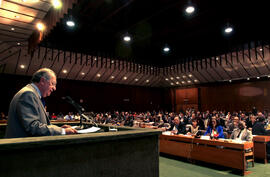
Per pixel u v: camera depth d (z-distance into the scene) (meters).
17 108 1.19
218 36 9.12
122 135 1.13
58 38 9.24
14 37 8.55
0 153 0.77
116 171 1.12
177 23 7.94
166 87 25.39
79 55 14.20
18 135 1.18
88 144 1.02
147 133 1.28
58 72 15.78
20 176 0.81
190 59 12.67
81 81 18.45
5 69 13.80
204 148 5.14
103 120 10.50
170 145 6.11
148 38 9.51
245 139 5.11
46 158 0.88
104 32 8.87
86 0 6.14
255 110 16.05
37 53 12.53
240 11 6.89
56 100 17.28
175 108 24.58
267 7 6.57
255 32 8.31
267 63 13.76
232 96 19.64
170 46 10.50
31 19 6.61
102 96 20.31
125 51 11.42
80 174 0.98
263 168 4.76
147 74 18.08
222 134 5.67
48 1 5.51
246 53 13.08
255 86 18.08
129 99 22.56
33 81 1.41
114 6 6.62
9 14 6.23
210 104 21.25
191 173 4.39
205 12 7.01
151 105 24.56
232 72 16.66
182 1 6.41
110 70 17.69
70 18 6.48
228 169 4.71
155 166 1.34
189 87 22.69
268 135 5.93
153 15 7.38
